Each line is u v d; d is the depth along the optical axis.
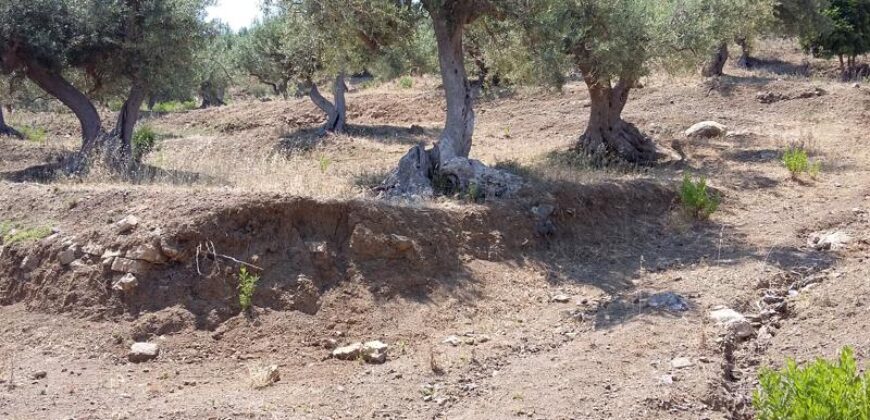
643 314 7.36
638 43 13.18
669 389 5.68
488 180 10.15
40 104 26.81
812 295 7.24
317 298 7.40
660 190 11.45
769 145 17.38
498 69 14.56
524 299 8.13
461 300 7.87
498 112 24.53
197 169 11.98
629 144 15.63
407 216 8.46
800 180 13.12
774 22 21.73
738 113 21.67
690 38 14.12
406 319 7.39
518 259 9.00
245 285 7.20
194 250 7.46
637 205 11.00
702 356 6.28
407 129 22.67
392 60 17.56
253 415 5.51
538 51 12.27
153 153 16.34
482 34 13.95
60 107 26.89
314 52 12.99
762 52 33.91
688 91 23.84
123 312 7.13
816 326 6.60
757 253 9.12
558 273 8.89
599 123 15.65
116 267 7.37
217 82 30.45
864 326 6.35
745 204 11.67
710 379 5.82
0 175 13.39
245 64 25.09
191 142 20.23
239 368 6.54
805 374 4.32
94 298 7.28
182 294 7.21
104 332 6.94
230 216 7.71
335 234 8.04
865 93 21.23
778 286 7.98
